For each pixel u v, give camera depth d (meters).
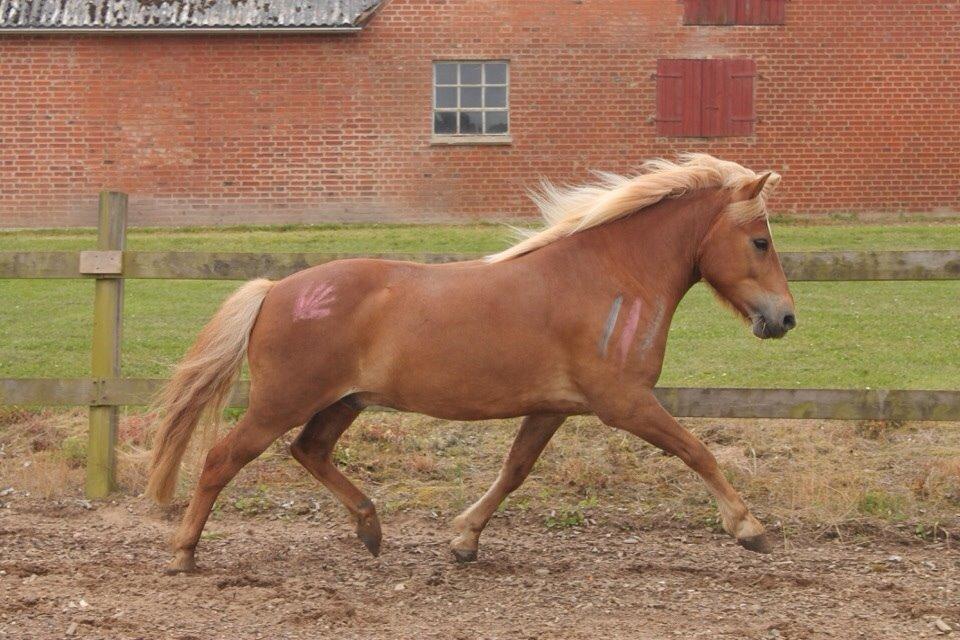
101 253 7.52
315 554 6.47
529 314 5.76
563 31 20.19
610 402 5.80
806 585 5.88
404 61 20.22
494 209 20.45
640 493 7.51
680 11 20.16
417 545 6.66
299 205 20.41
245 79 20.19
